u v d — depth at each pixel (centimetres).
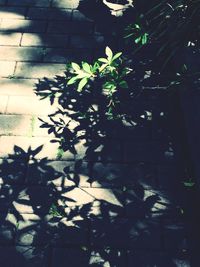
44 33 379
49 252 248
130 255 249
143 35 298
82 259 246
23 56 357
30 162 289
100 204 271
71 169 287
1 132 304
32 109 320
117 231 259
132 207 270
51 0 412
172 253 252
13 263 243
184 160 297
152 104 329
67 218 262
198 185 274
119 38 380
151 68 355
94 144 302
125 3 413
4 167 285
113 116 318
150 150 302
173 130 314
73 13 401
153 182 284
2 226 257
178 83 312
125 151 300
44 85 336
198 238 259
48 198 271
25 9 401
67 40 375
